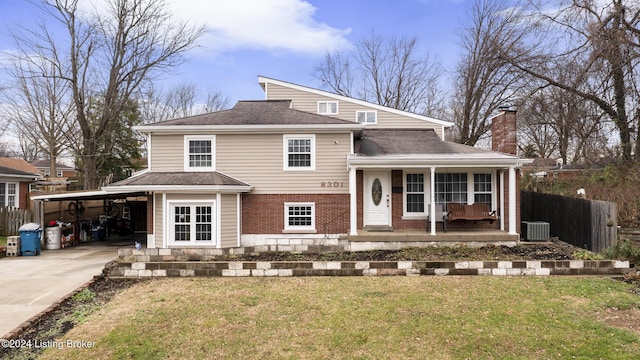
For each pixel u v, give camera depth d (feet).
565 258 34.17
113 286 29.50
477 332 19.67
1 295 26.48
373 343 18.65
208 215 42.06
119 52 84.79
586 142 60.23
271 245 37.99
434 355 17.38
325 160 45.68
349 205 45.52
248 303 24.54
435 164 40.57
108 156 114.93
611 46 49.32
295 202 45.75
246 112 49.39
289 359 17.19
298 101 61.57
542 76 67.36
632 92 50.49
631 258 31.19
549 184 58.75
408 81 122.42
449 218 42.37
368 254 37.37
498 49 80.74
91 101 96.78
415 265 30.99
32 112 102.47
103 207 65.77
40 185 93.66
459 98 98.78
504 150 46.55
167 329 20.56
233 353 17.81
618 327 20.06
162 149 46.11
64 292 27.20
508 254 35.96
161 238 41.65
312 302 24.56
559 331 19.66
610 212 34.30
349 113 61.21
